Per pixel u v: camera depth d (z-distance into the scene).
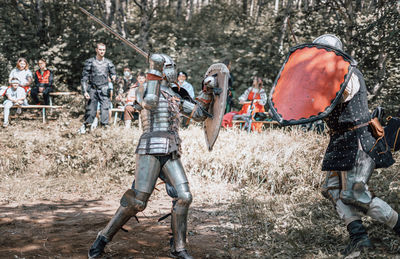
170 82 3.37
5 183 5.91
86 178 6.21
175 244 3.34
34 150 7.10
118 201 5.27
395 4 8.84
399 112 3.46
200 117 3.45
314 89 3.12
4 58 14.97
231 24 17.88
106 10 16.80
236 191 5.68
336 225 3.83
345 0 11.24
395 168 5.01
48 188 5.74
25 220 4.39
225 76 3.37
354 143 3.14
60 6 16.31
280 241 3.70
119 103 11.61
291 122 3.11
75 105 13.15
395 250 3.32
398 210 3.67
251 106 8.94
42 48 15.09
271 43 14.43
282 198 5.04
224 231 4.07
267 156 6.14
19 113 11.16
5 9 16.25
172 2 22.28
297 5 19.05
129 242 3.79
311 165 5.73
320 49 3.22
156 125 3.29
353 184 3.13
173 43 16.06
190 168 6.50
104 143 6.82
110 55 15.50
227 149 6.50
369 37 9.74
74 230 4.09
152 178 3.24
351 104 3.14
